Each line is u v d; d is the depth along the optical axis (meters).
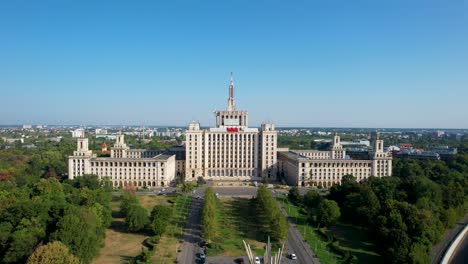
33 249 186.00
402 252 192.62
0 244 193.88
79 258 180.38
